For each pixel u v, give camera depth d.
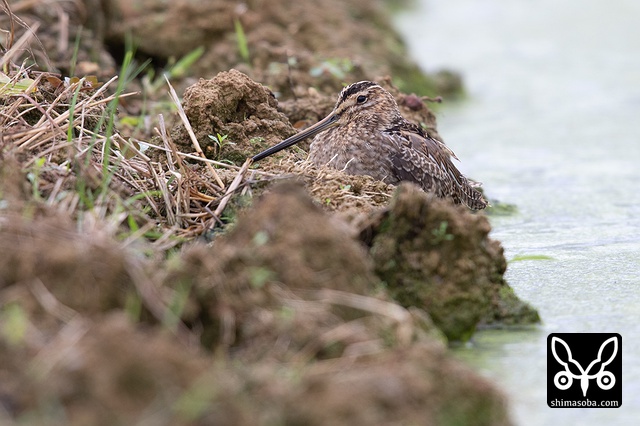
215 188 12.30
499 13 39.47
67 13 19.52
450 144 21.62
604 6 39.94
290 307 8.81
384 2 39.84
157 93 18.77
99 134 12.72
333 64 19.56
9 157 10.71
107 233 10.01
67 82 13.62
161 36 21.12
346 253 9.29
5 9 15.28
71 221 10.23
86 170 11.21
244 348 8.66
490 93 26.98
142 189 11.81
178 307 8.73
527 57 31.78
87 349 7.50
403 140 15.23
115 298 8.65
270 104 15.47
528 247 14.11
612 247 13.98
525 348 10.16
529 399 9.12
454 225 10.41
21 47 15.77
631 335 10.52
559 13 39.06
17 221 9.19
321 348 8.55
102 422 7.16
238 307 8.82
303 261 9.11
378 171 15.04
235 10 21.80
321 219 9.38
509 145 21.47
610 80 28.28
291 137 14.46
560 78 28.70
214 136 14.26
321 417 7.38
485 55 32.16
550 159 20.28
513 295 10.93
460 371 8.24
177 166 13.00
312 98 17.31
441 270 10.37
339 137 15.26
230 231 10.84
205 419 7.25
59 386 7.36
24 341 7.91
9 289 8.52
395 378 7.79
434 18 38.78
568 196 17.48
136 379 7.32
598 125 23.23
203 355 8.55
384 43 25.23
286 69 19.03
